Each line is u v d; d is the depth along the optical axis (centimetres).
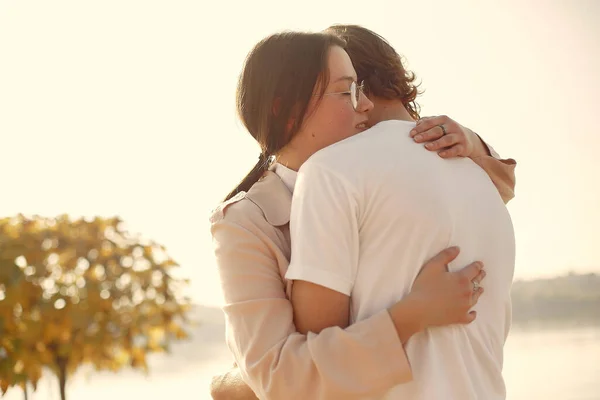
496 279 124
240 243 127
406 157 119
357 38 160
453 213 118
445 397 112
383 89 157
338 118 134
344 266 115
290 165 139
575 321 575
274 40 139
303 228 117
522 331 557
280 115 135
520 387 408
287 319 120
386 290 115
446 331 115
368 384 110
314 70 133
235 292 125
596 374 424
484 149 140
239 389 141
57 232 205
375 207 116
